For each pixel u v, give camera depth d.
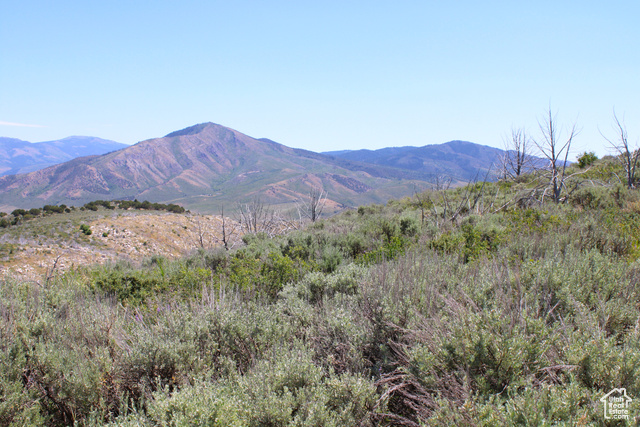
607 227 6.32
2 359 2.91
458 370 2.32
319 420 2.15
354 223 13.53
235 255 9.35
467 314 2.62
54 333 3.60
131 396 2.89
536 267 3.62
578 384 1.96
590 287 3.32
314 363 2.87
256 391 2.38
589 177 16.05
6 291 5.02
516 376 2.15
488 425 1.81
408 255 5.50
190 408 2.12
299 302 4.16
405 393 2.35
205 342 3.30
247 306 4.47
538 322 2.47
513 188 16.31
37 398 2.76
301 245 8.71
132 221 35.16
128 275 7.02
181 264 8.75
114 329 3.79
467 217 9.92
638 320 2.50
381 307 3.27
